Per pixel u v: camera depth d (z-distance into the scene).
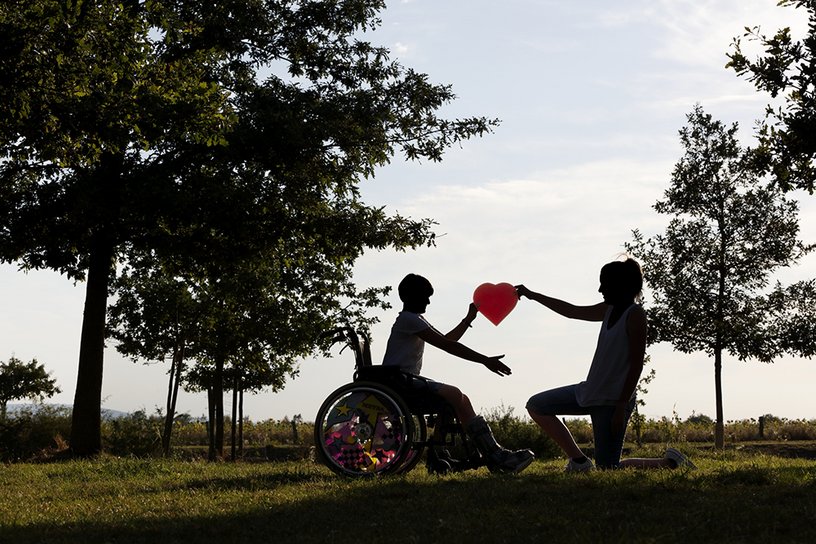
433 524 4.75
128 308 26.27
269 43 20.88
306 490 6.24
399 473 7.45
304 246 21.80
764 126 14.91
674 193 22.67
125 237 19.55
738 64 14.56
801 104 14.05
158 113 13.65
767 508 4.91
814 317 21.42
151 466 10.55
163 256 20.55
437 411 7.30
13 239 18.56
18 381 47.66
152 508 5.96
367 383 7.18
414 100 21.72
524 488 5.77
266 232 19.88
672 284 22.45
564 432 7.23
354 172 21.39
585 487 5.80
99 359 19.88
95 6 11.50
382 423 7.18
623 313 7.02
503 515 4.90
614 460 7.14
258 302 25.88
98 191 17.84
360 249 21.42
